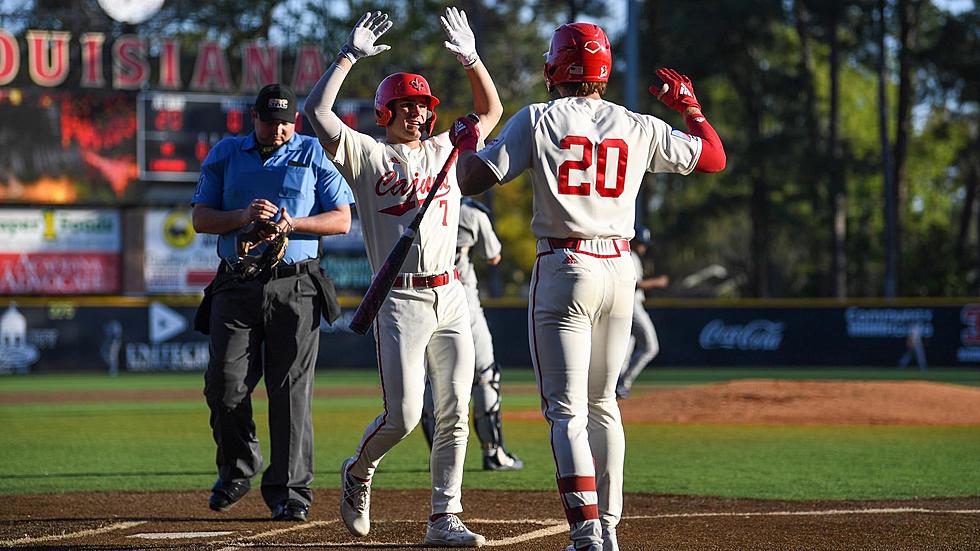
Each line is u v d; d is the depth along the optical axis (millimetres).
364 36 19266
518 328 87250
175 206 88188
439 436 19766
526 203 162625
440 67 138875
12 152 82750
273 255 21875
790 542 19734
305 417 22531
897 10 146750
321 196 22719
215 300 22266
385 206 19516
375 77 129125
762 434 39719
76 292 87000
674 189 167250
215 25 105938
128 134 84250
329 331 87062
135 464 32250
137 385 72500
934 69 145750
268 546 19344
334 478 29250
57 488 27312
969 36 140250
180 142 85000
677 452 34531
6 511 23609
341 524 21797
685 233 156000
